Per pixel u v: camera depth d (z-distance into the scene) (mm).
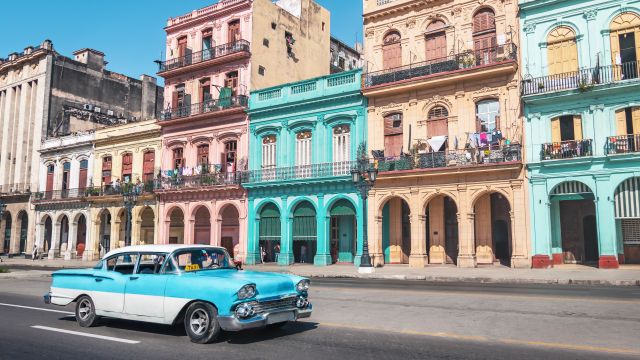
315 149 31000
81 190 42781
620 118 22375
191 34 38688
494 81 25500
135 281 8797
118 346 7730
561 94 23219
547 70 24359
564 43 24156
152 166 39219
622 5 22922
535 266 23203
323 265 29359
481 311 10094
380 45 29875
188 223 36000
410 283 18031
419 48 28453
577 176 22766
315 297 12984
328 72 43062
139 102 55688
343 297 12852
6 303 13258
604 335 7754
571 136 23500
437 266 26109
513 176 24203
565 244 24844
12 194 47688
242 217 33375
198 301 7988
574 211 24828
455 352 6961
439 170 25641
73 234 43375
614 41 23062
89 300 9523
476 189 25094
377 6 30031
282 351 7203
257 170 33062
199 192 35438
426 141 27141
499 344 7383
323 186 30125
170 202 37188
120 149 41250
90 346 7762
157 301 8398
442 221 27219
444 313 10000
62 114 48094
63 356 7152
